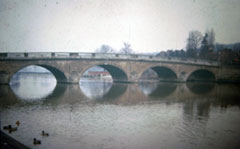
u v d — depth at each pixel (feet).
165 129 72.43
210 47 314.96
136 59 215.72
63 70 185.57
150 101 119.65
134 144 60.03
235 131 72.28
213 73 250.98
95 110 95.25
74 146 57.52
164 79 269.44
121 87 186.29
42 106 99.76
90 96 131.13
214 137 66.54
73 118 81.87
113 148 57.16
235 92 164.14
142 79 334.44
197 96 141.08
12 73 160.76
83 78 330.54
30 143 58.03
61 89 162.20
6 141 54.49
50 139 61.16
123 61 210.79
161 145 59.88
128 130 70.59
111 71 240.32
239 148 59.31
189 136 66.95
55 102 109.91
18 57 160.76
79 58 189.88
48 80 279.69
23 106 98.48
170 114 91.76
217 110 101.19
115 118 83.66
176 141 62.85
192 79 284.00
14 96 123.85
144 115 89.10
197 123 80.02
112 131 69.26
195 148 58.80
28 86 182.39
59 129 69.36
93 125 74.49
